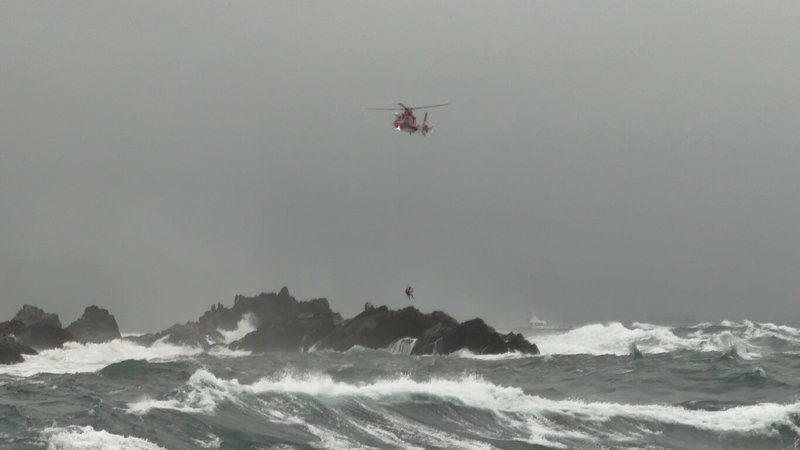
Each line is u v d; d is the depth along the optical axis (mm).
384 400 146500
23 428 120125
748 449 137500
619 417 147375
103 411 127938
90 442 112312
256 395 141250
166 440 117312
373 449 122812
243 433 123125
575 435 136875
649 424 145000
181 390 140000
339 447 122375
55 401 148875
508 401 151750
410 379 198625
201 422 124938
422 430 133875
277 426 128500
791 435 142375
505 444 129500
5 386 174375
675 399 175500
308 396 143250
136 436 117750
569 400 172250
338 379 199750
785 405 161000
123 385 179750
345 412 138500
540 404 151875
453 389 155625
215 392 139500
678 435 140750
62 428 117875
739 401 170375
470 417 142125
